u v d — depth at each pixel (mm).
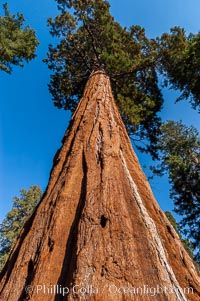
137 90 13555
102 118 5781
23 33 13422
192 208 15508
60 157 5141
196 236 15148
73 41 13859
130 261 2855
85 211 3393
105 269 2721
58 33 13945
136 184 4328
